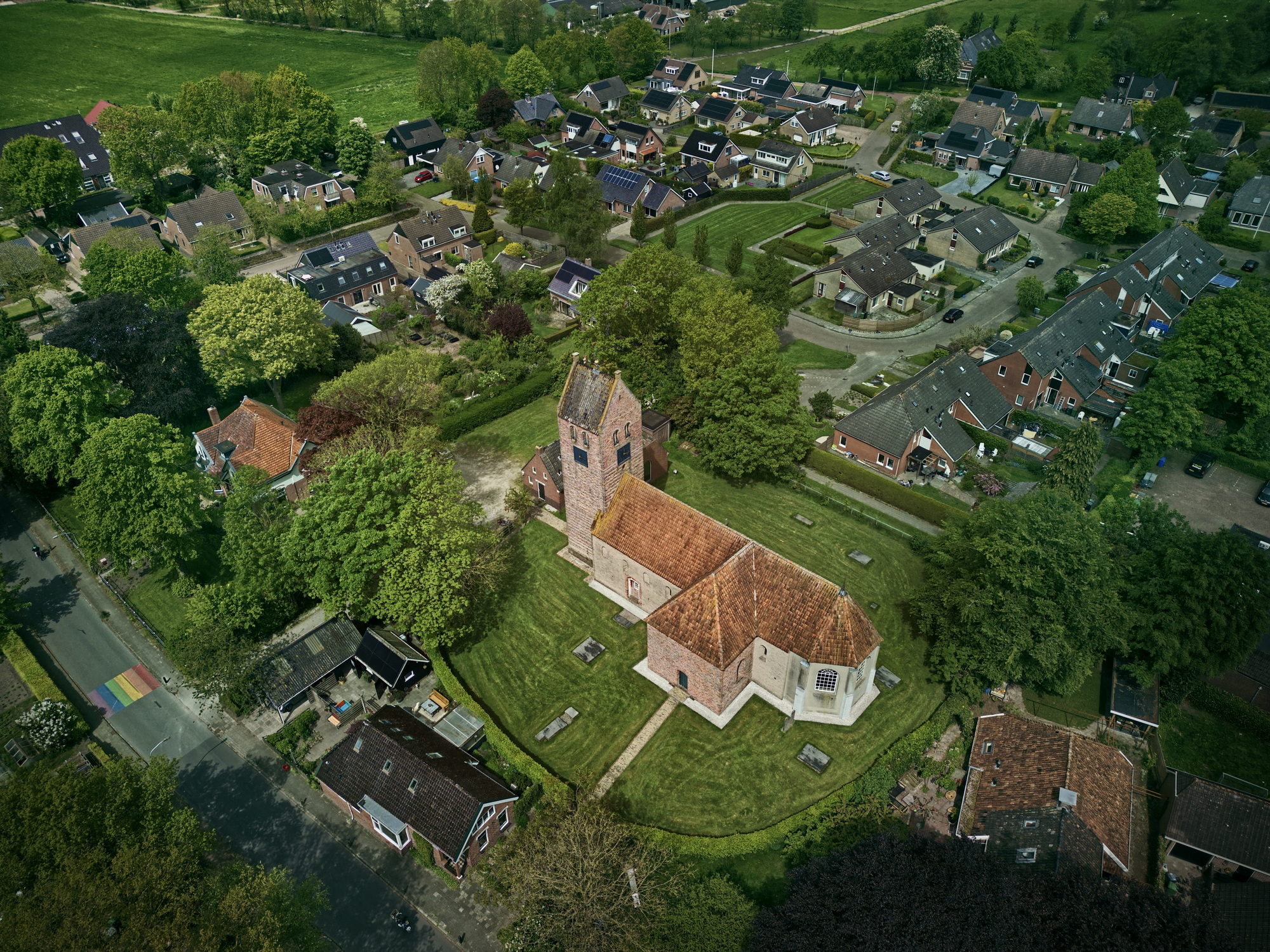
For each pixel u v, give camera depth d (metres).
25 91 187.12
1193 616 55.62
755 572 57.47
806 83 198.50
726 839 48.50
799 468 82.56
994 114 161.25
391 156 150.75
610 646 62.44
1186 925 38.34
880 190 142.00
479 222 132.00
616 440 62.97
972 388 87.75
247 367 86.00
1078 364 90.44
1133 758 55.94
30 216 134.12
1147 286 103.00
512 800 50.62
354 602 57.16
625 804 51.41
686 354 78.19
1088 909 38.91
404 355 81.12
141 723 58.69
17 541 76.06
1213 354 84.12
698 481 79.81
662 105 179.12
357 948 45.84
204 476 69.31
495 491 79.06
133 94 188.50
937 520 74.25
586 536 69.06
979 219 125.00
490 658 61.69
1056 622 53.88
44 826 40.38
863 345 104.62
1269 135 165.12
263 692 57.25
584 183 118.38
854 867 40.06
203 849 43.59
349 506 57.66
